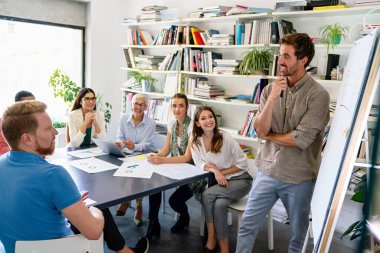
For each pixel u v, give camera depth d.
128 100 4.69
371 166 1.56
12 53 4.27
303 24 3.30
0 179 1.34
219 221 2.45
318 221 1.42
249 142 3.76
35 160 1.35
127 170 2.30
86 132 3.09
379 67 1.11
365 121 1.13
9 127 1.33
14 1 3.97
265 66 3.36
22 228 1.32
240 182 2.56
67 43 4.69
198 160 2.57
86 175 2.16
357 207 2.88
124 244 2.10
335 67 3.00
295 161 2.01
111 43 4.88
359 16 2.95
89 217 1.37
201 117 2.51
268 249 2.73
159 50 4.58
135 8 4.84
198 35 3.90
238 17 3.43
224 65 3.62
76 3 4.54
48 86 4.53
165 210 3.46
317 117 1.90
